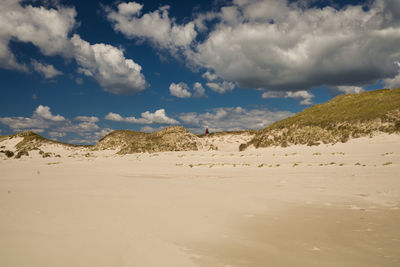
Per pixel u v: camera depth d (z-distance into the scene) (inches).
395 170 538.6
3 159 1364.4
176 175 622.8
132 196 354.9
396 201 314.0
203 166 826.8
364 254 170.9
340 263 157.8
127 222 233.6
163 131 2153.1
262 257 166.2
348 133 1364.4
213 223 237.8
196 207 295.3
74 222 230.2
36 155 1540.4
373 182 432.8
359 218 252.5
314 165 719.1
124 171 728.3
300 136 1550.2
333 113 1720.0
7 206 285.7
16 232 199.9
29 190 402.6
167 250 173.5
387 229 219.9
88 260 153.9
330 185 428.5
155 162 1014.4
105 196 354.3
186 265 152.0
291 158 950.4
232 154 1277.1
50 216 249.0
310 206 301.7
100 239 189.2
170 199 335.9
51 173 674.8
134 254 165.0
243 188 419.5
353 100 1963.6
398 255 168.4
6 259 152.1
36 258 154.7
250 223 239.1
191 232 212.1
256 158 1028.5
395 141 1079.0
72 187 434.6
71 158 1384.1
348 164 695.1
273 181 490.3
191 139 2076.8
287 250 178.4
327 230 219.9
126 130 2795.3
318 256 168.4
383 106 1498.5
